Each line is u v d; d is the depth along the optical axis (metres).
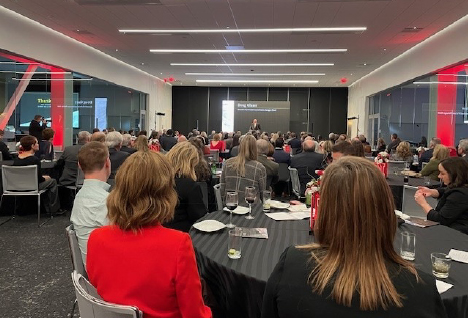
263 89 18.69
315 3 6.18
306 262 0.93
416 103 10.02
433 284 0.87
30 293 2.90
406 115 10.77
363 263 0.87
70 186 5.48
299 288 0.89
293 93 18.61
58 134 8.71
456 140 7.94
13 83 7.90
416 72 9.38
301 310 0.87
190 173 2.53
